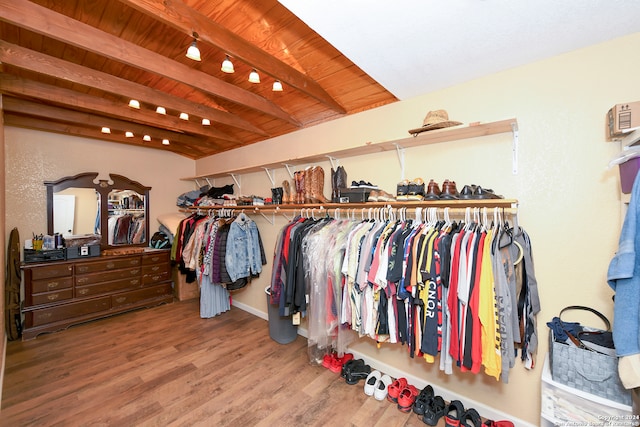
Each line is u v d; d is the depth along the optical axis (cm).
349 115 251
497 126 160
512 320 143
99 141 378
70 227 350
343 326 215
